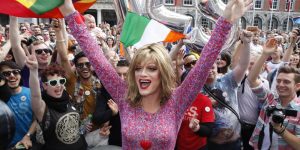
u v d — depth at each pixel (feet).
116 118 10.58
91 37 6.38
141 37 12.34
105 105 10.35
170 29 12.54
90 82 11.51
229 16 5.61
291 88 9.11
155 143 5.89
